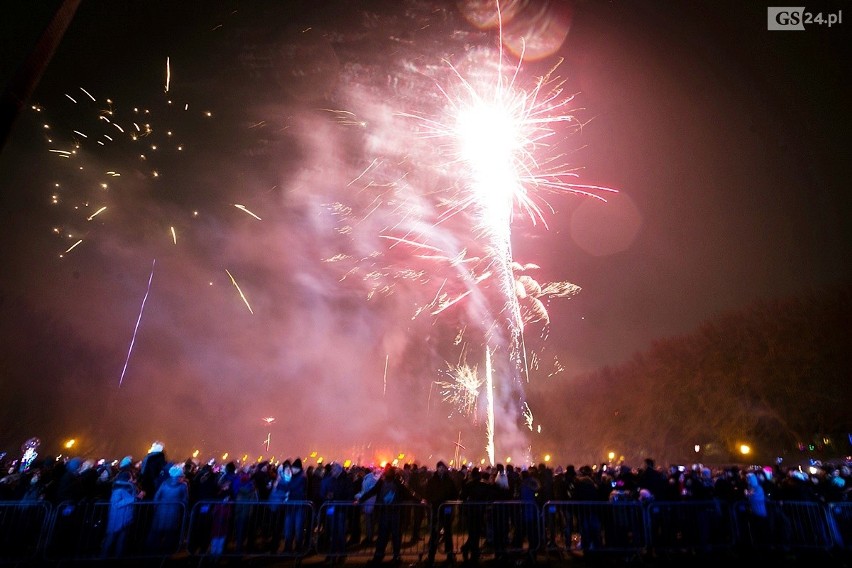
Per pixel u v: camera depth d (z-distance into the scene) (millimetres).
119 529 10148
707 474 13797
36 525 10125
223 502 10930
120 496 10289
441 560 11742
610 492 13188
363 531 14445
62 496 10461
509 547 11383
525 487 12039
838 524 11672
